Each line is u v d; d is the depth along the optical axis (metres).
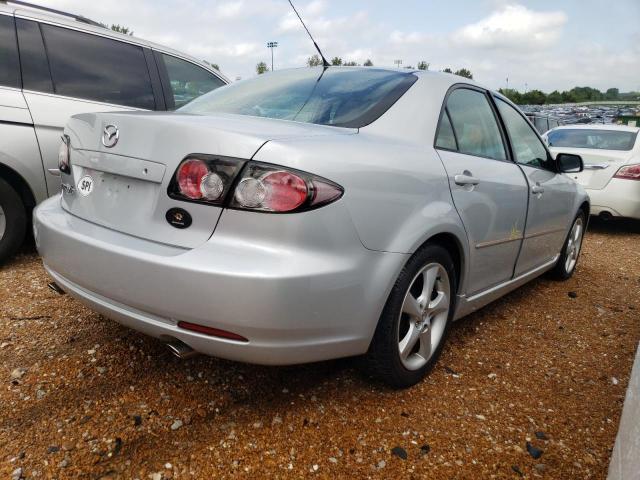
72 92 3.98
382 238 2.03
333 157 1.90
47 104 3.79
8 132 3.57
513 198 2.98
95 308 2.08
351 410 2.22
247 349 1.81
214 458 1.88
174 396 2.24
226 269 1.72
